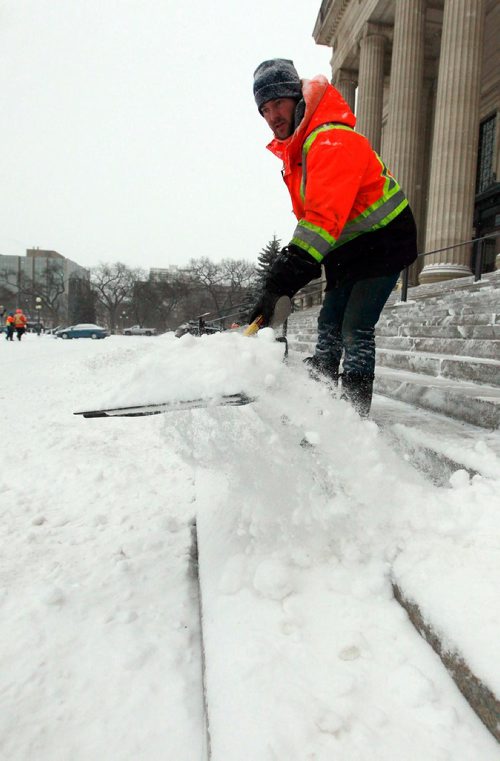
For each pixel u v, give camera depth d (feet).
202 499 7.94
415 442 7.76
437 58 70.18
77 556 7.23
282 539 5.92
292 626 4.53
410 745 3.33
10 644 5.16
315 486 5.85
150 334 209.77
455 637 3.74
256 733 3.47
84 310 252.83
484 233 63.67
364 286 7.62
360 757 3.27
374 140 65.98
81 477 11.24
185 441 6.28
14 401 22.74
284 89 6.93
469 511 5.13
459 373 13.41
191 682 4.67
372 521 5.46
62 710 4.35
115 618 5.61
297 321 52.26
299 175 7.37
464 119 46.01
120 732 4.13
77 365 38.86
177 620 5.58
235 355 5.58
